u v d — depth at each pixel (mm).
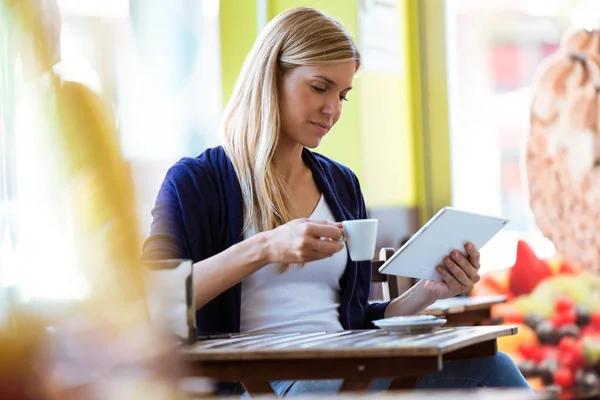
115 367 957
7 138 1556
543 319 4410
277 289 2180
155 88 3338
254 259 1875
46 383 925
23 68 1024
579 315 4383
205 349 1580
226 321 2121
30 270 1023
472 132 4855
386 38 4602
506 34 4820
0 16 1023
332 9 4262
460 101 4867
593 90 4613
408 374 1489
